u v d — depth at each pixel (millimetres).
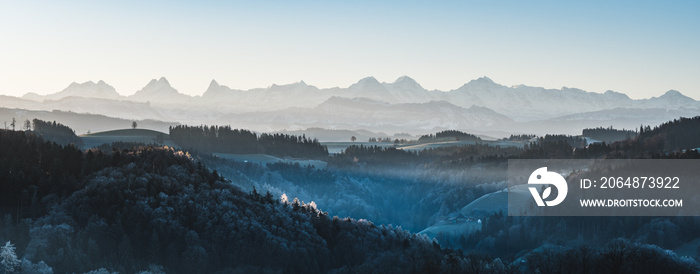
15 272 166125
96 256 192625
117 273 183000
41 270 169625
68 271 181250
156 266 194625
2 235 193875
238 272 198625
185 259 198750
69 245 188625
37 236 193000
